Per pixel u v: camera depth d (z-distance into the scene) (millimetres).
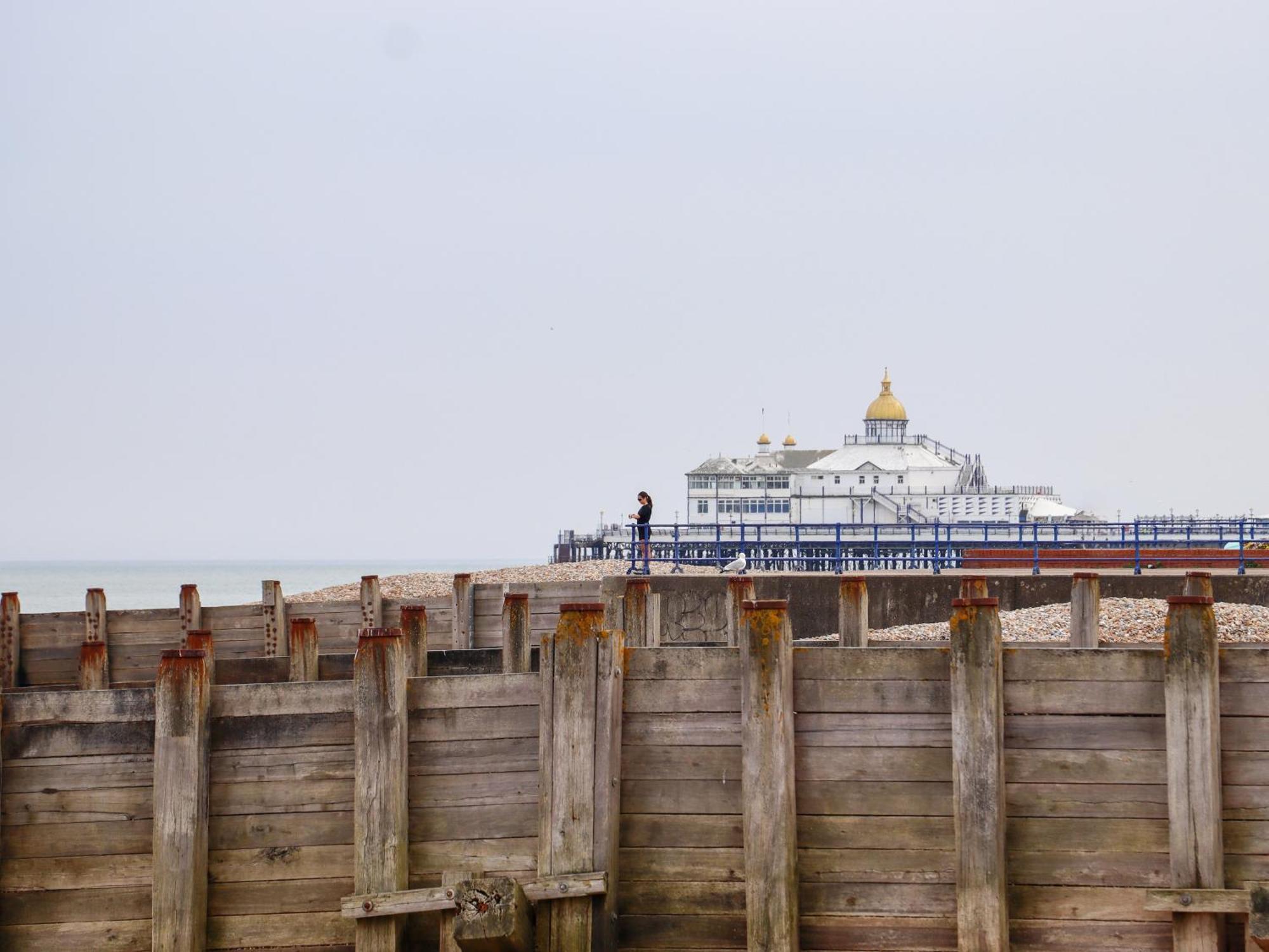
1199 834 13586
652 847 14438
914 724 14234
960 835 13844
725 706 14445
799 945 14172
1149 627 27219
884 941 14117
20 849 14945
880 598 34438
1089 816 13953
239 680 21391
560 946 13953
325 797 14656
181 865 14406
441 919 14258
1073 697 14039
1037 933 13984
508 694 14562
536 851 14367
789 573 36531
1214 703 13609
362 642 14367
